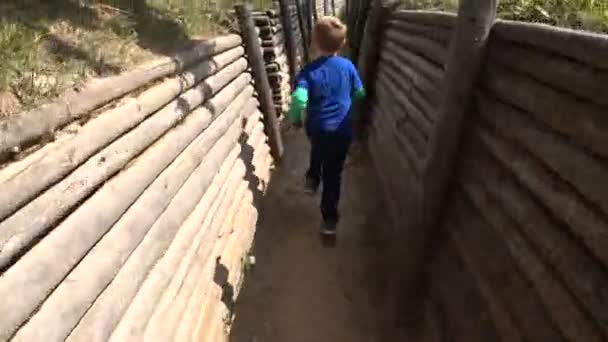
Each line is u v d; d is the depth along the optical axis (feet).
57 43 8.51
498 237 7.16
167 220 8.81
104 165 6.94
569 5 8.44
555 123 5.85
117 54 9.57
